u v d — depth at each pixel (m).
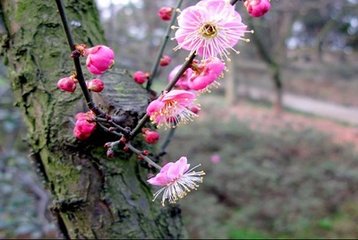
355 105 13.17
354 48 14.85
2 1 1.10
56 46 1.08
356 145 8.16
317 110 12.23
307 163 6.52
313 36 13.46
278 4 7.27
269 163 6.37
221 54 0.79
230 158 6.23
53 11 1.10
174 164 0.83
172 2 4.96
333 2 8.66
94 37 1.18
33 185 2.61
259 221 4.89
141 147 1.11
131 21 4.47
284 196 5.45
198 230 4.33
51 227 2.35
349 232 4.73
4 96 3.01
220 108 10.42
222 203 5.25
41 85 1.07
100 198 1.09
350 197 5.58
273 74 10.20
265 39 10.67
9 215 2.57
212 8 0.78
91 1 1.21
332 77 14.68
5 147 3.04
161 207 1.19
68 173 1.08
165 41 1.12
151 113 0.82
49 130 1.06
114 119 0.93
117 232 1.11
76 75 0.82
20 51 1.08
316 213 5.15
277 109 10.45
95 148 1.05
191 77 0.82
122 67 1.14
